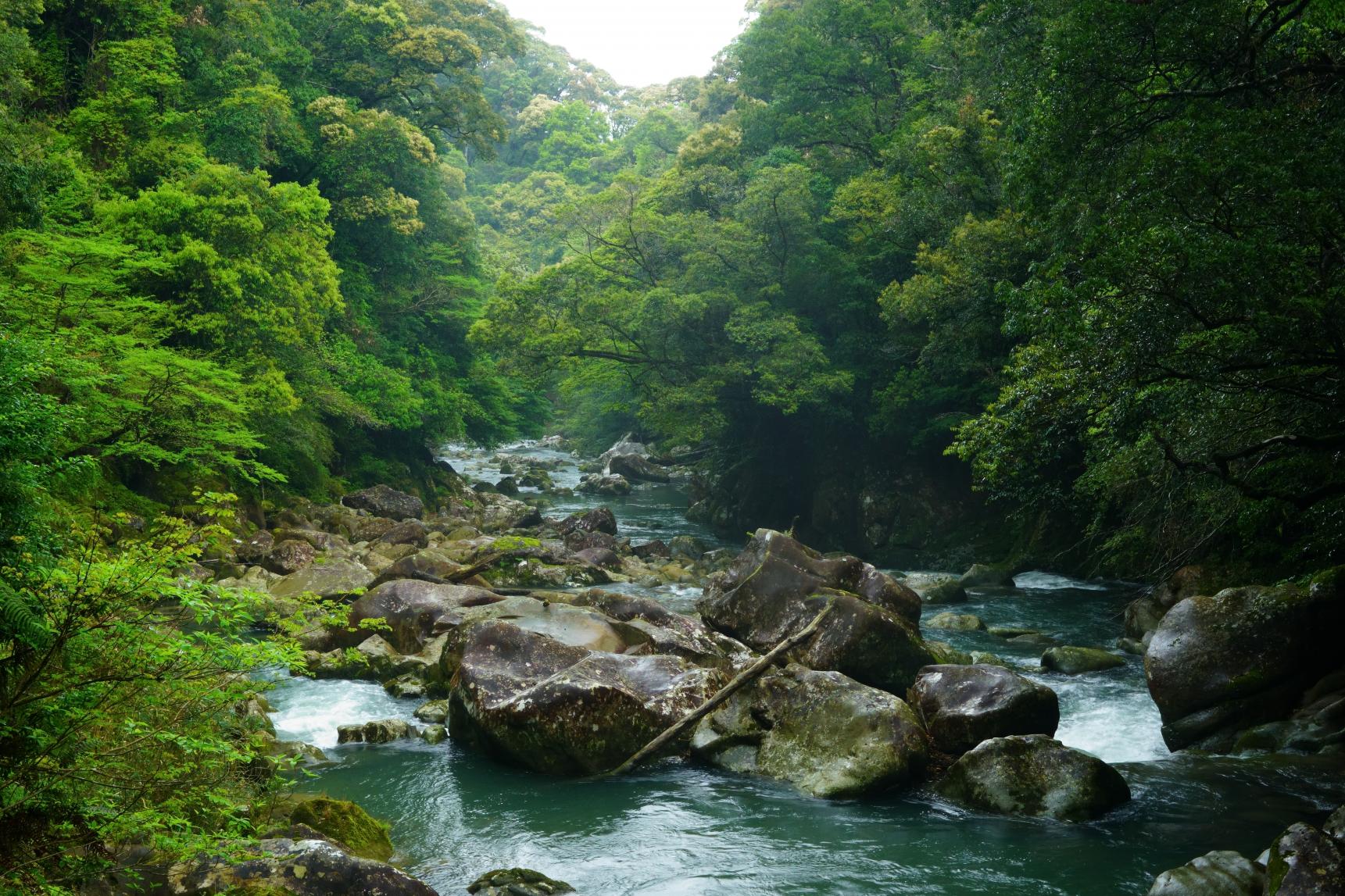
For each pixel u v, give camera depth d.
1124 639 17.23
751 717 11.91
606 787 10.95
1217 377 11.51
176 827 6.46
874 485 35.00
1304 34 13.17
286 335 28.61
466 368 49.09
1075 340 11.39
